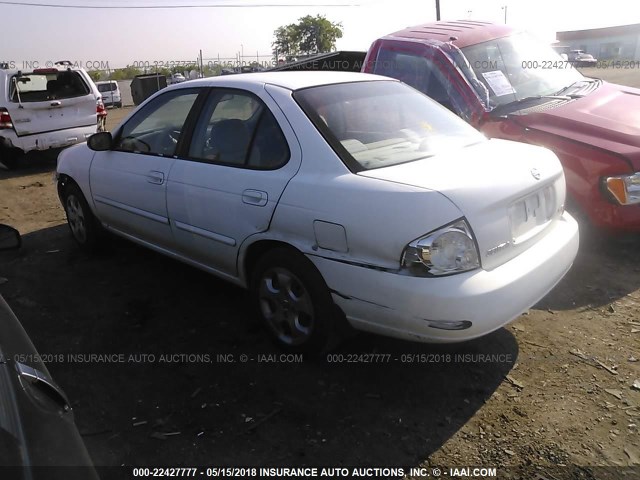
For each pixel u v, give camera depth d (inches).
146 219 161.6
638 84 828.0
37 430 59.1
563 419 106.0
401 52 231.5
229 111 139.9
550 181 122.1
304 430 105.3
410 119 137.3
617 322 139.3
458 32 232.2
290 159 121.6
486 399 113.0
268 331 133.0
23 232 233.8
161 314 152.2
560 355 126.6
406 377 120.8
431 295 99.0
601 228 167.2
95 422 108.3
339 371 123.5
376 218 103.1
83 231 198.5
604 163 161.9
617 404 109.5
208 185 136.3
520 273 107.4
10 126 362.0
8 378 63.9
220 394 116.6
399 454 98.7
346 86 139.1
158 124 160.9
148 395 116.6
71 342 138.5
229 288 167.8
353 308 110.7
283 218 118.3
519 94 209.0
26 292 168.7
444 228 99.1
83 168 185.8
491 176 109.5
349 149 117.9
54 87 401.4
